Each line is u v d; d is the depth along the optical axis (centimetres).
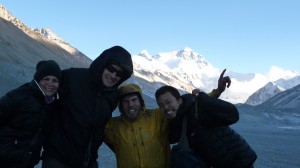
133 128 201
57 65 186
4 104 171
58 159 188
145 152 197
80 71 193
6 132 174
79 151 186
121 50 193
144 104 206
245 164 191
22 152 175
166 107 192
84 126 185
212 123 185
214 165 189
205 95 185
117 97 200
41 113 181
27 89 178
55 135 190
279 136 2938
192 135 186
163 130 204
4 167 176
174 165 189
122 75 191
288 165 998
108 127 207
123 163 201
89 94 188
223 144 187
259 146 1672
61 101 191
